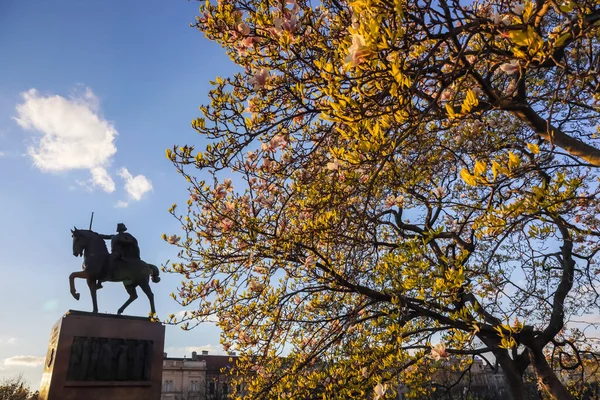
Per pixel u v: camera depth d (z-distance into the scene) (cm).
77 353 805
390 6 258
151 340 899
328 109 338
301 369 600
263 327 645
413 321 775
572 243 777
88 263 917
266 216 589
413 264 485
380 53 258
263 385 640
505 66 288
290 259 600
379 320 574
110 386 816
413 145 495
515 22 277
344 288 625
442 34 289
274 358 642
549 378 741
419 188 659
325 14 465
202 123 447
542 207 319
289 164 468
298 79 419
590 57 286
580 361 796
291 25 362
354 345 576
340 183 460
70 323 819
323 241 539
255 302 633
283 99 457
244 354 669
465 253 450
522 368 838
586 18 247
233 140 462
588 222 627
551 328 764
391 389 527
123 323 880
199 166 452
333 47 426
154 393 864
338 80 295
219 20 434
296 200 555
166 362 5084
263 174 547
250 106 466
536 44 233
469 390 1010
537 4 259
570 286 780
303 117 486
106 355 834
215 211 572
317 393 554
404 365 546
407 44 285
